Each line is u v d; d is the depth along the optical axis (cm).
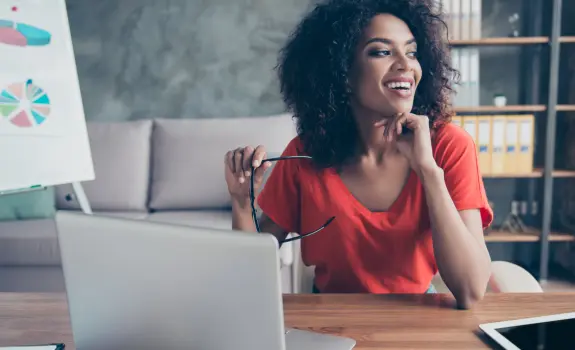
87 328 55
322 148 109
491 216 100
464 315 75
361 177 106
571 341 61
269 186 116
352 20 107
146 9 302
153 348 51
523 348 60
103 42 305
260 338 47
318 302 82
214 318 48
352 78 109
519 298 82
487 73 290
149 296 50
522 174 262
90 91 309
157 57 305
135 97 309
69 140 146
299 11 298
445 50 116
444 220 87
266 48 302
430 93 115
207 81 306
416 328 70
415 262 103
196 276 47
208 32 303
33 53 141
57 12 150
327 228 106
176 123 269
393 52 106
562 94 284
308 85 115
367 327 71
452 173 100
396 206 103
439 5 116
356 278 106
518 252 296
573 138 276
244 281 45
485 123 259
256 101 306
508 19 287
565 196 285
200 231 46
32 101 139
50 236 210
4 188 129
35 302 86
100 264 51
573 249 277
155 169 264
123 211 258
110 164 262
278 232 118
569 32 281
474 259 84
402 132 101
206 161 255
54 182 141
